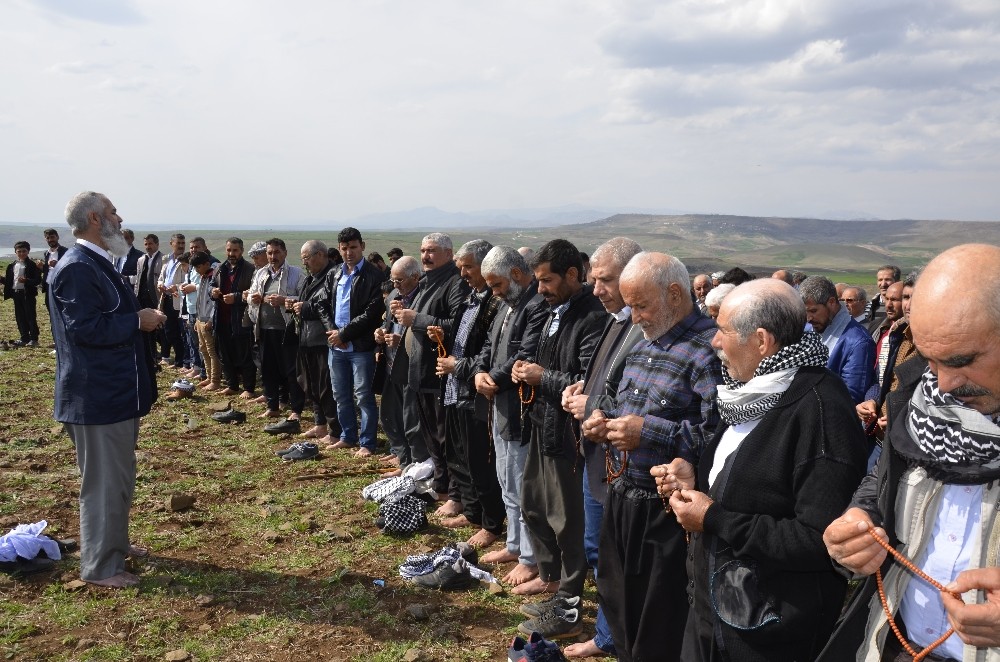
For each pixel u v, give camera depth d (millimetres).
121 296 4254
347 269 7121
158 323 4305
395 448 6793
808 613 2090
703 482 2430
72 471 6473
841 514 1974
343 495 6051
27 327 14422
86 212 4117
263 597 4254
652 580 2848
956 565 1657
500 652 3723
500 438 4602
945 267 1540
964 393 1553
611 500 3039
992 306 1456
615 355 3393
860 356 4730
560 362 3881
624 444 2820
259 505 5785
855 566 1721
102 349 4094
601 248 3461
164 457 7031
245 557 4809
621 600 3072
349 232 6953
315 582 4465
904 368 1844
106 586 4297
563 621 3867
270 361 8641
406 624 3979
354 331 6887
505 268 4449
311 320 7520
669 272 2912
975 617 1479
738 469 2170
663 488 2471
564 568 3971
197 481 6340
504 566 4758
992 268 1488
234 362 9906
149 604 4125
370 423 7199
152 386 4414
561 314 3967
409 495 5594
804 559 1998
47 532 5098
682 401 2859
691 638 2447
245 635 3832
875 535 1679
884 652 1854
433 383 5844
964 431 1560
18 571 4406
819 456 2033
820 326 4879
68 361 4090
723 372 2621
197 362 11312
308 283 7633
